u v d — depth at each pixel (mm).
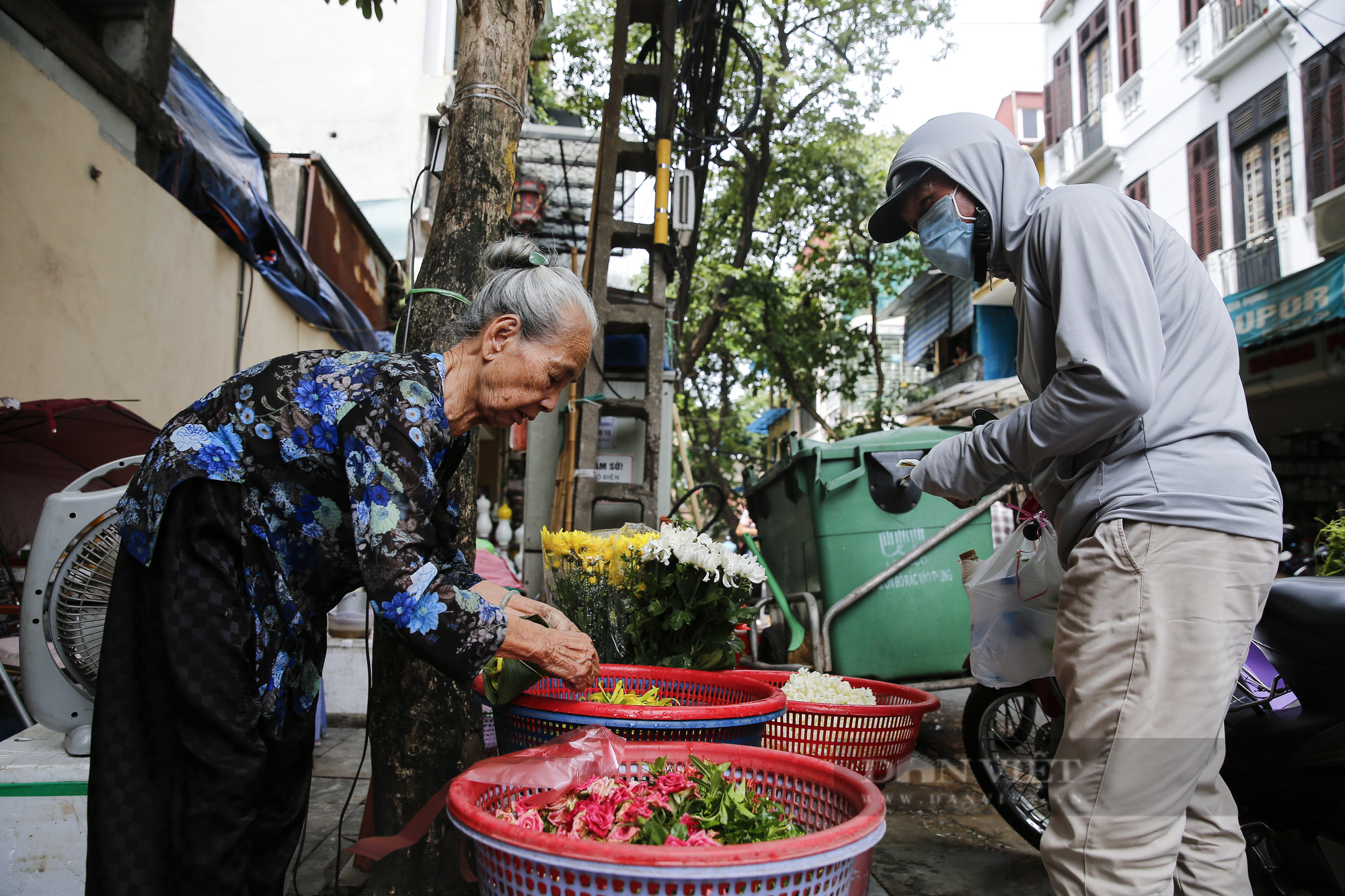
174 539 1323
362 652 4492
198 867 1306
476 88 2377
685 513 10047
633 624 2393
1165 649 1487
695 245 6418
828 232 11453
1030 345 1705
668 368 5238
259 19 9555
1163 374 1569
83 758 1996
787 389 13117
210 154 5531
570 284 1499
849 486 3895
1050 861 1570
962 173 1776
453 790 1368
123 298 4117
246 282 5438
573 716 1701
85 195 3812
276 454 1369
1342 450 7352
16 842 1911
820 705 2314
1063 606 1641
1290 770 1989
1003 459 1709
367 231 8305
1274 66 8391
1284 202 8375
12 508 3246
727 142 5879
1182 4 9656
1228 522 1491
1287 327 7340
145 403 4316
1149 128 10234
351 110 9422
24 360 3398
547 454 5062
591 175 8820
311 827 2787
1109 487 1573
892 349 20031
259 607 1364
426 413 1381
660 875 1100
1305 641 1984
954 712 4898
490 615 1342
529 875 1202
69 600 2080
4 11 3432
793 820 1536
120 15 4438
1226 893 1676
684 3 5332
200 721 1309
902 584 3822
